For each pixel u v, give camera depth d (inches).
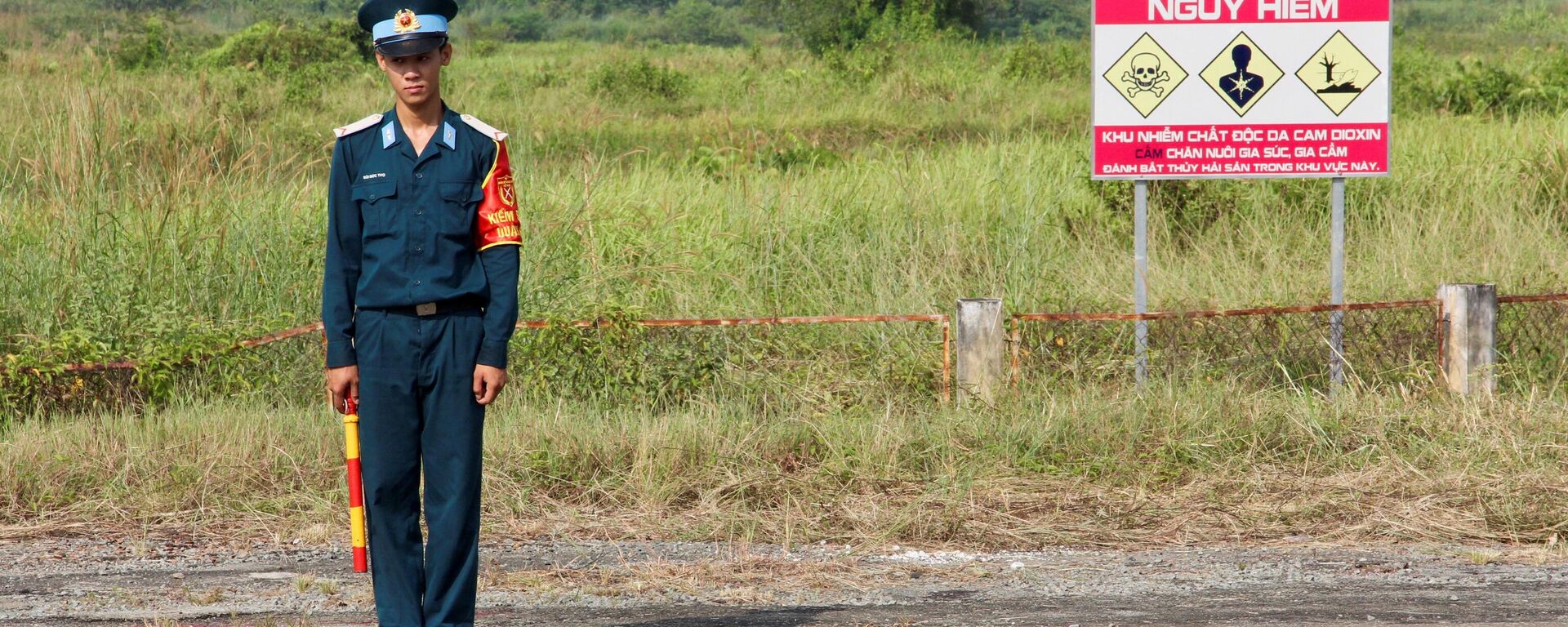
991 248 641.0
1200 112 500.4
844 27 2687.0
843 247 631.8
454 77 1713.8
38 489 375.9
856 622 275.4
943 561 326.0
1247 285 597.9
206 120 706.8
